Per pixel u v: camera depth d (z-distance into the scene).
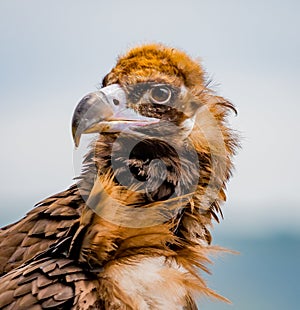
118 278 12.34
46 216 13.44
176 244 13.09
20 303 11.99
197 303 13.23
